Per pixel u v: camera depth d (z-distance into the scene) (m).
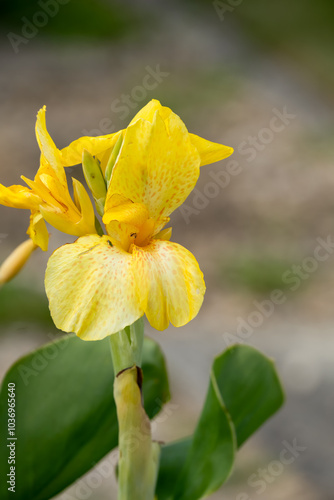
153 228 0.65
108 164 0.65
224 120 4.55
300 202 3.48
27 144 3.93
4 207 3.19
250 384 0.74
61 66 5.34
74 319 0.61
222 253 3.04
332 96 5.38
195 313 0.62
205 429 0.70
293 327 2.36
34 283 2.50
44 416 0.71
